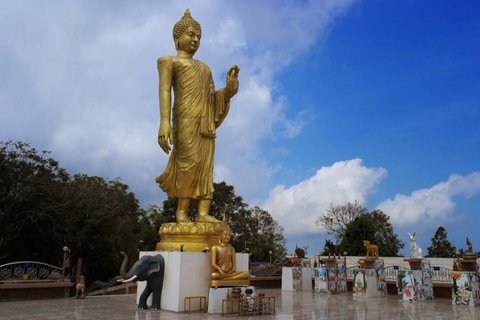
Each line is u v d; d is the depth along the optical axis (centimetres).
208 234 1345
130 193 5256
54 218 3388
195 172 1416
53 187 3409
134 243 4128
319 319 1120
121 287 2550
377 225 5122
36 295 1661
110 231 4003
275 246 5231
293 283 2236
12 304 1436
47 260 3544
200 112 1436
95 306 1362
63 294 1734
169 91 1410
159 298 1257
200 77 1452
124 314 1147
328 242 2722
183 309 1199
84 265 3984
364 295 1936
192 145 1414
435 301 1745
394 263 3005
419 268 1803
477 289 1594
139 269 1218
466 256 1675
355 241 4506
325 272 2127
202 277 1249
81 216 3775
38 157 3459
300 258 2580
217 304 1181
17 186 3225
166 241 1389
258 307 1204
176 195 1445
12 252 3288
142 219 5903
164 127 1360
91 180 4919
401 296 1780
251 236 5041
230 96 1459
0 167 3169
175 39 1542
